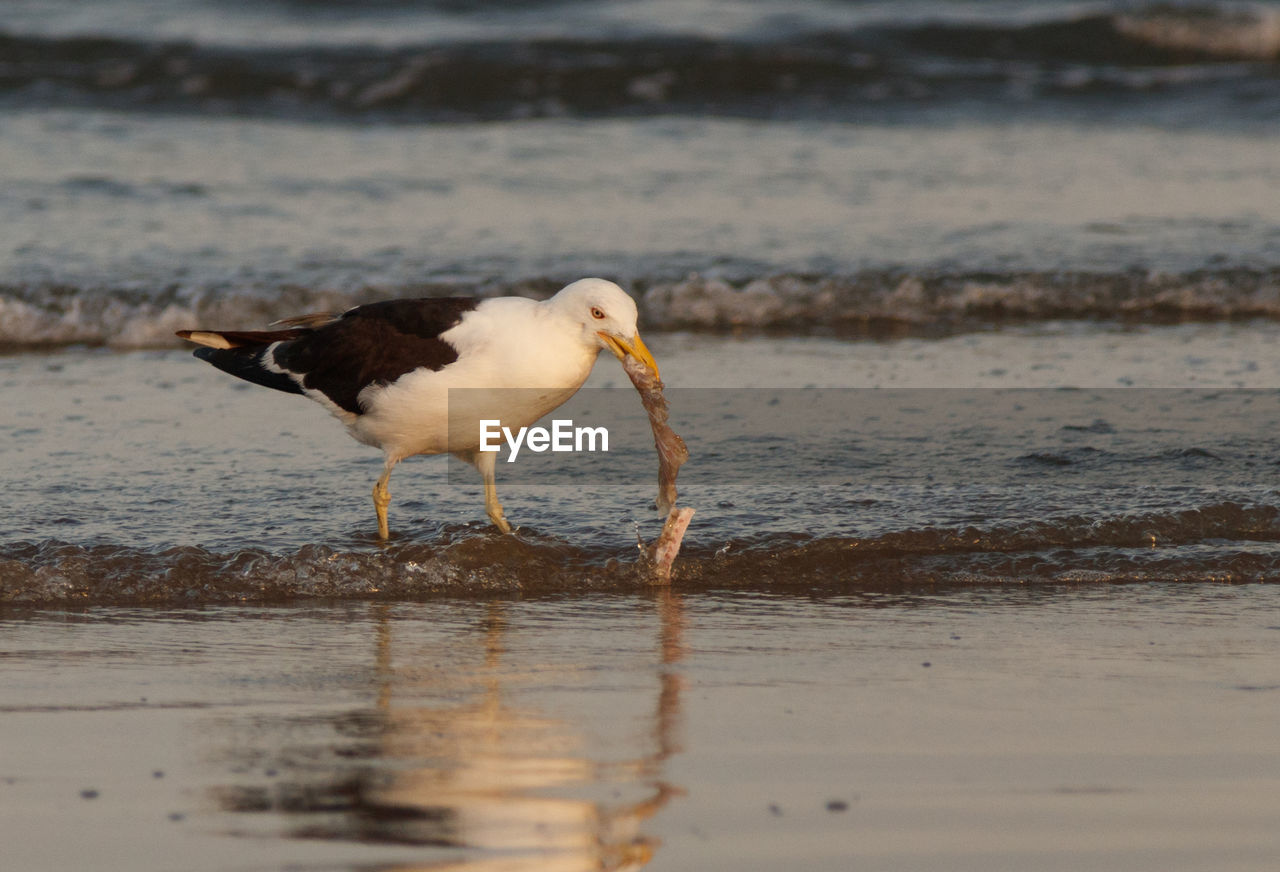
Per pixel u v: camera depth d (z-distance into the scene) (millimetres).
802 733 7285
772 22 39000
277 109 31234
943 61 37281
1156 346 17453
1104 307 19422
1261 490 11828
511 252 20281
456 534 10594
